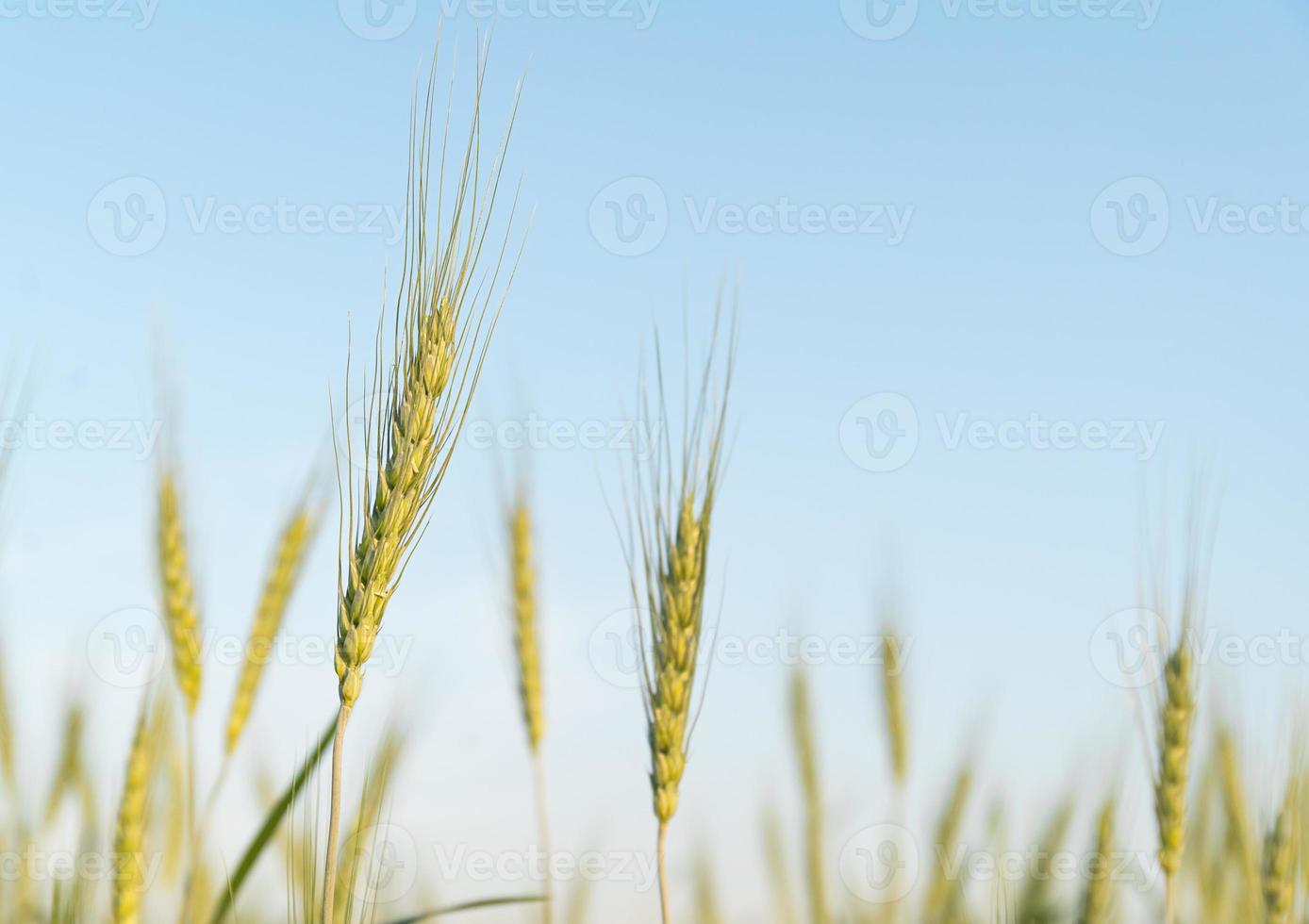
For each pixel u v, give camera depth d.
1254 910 1.41
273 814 1.33
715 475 1.32
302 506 1.43
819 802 1.49
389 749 1.35
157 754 1.38
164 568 1.40
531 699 1.45
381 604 1.24
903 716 1.48
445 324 1.26
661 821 1.30
